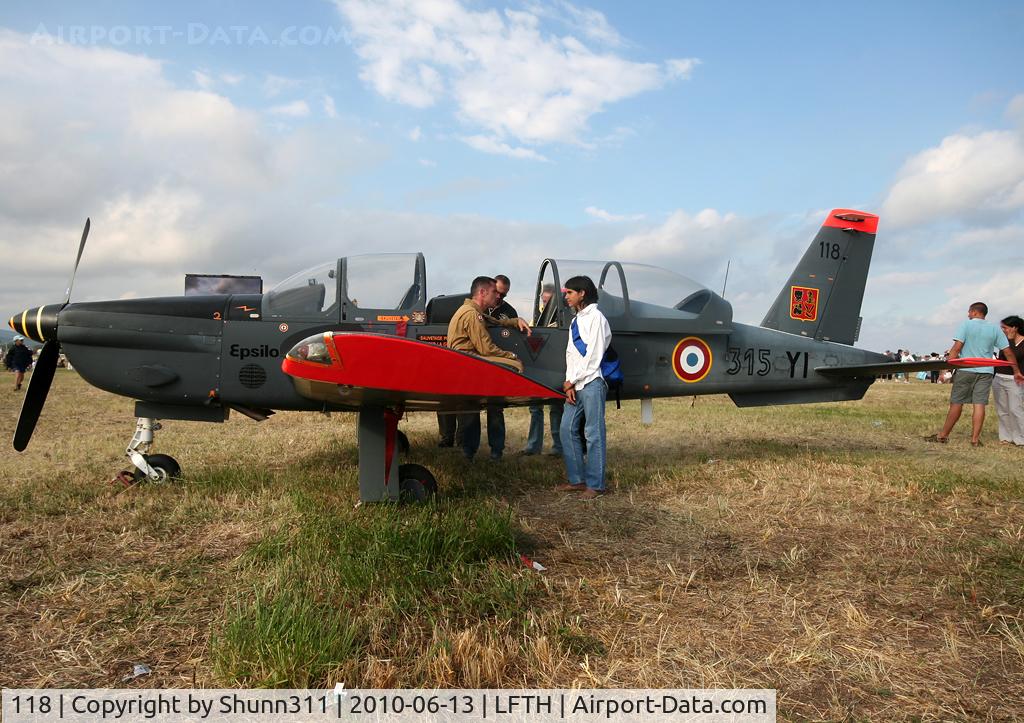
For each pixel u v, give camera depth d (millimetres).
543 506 4125
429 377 3686
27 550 3131
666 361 5586
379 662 2027
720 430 8148
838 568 2996
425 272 4957
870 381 6168
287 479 4582
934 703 1878
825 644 2234
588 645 2191
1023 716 1813
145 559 3020
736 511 4008
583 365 4371
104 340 4672
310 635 2023
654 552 3217
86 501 4105
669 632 2311
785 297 6559
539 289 5512
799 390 6090
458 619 2359
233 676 1909
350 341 3525
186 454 5789
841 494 4438
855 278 6734
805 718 1796
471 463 5617
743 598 2631
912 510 4031
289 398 4770
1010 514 3938
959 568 2980
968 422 9297
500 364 4344
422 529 3057
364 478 3930
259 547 2996
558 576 2848
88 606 2471
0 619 2365
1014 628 2361
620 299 5387
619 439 7355
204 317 4754
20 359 14781
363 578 2594
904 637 2299
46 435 7414
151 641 2203
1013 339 7082
